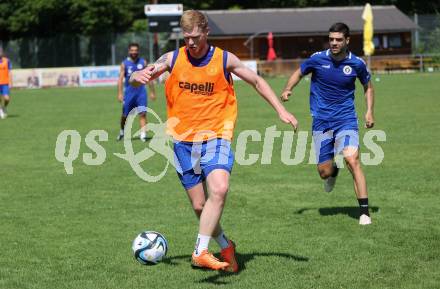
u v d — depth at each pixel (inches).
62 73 3363.7
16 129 1454.2
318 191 754.2
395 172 850.1
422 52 3986.2
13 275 479.5
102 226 615.8
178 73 464.8
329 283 449.4
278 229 592.1
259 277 464.8
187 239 567.2
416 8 4746.6
